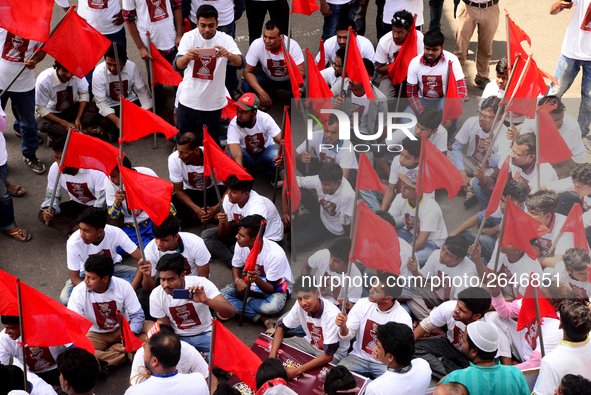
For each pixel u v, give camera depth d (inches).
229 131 236.4
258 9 291.4
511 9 351.3
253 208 209.0
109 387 180.2
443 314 177.9
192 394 147.8
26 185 244.2
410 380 148.8
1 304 158.7
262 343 185.0
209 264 219.3
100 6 264.4
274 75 271.9
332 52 273.7
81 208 224.4
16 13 207.5
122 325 167.9
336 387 150.0
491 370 148.0
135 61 309.7
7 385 144.7
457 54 295.4
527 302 162.9
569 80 263.6
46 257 218.2
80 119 256.5
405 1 277.1
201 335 185.2
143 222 217.8
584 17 245.6
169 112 274.4
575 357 152.8
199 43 227.1
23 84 228.4
